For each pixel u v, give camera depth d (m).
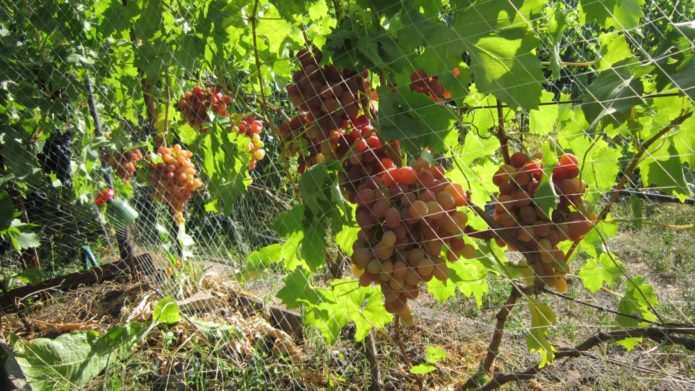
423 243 0.76
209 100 1.42
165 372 1.40
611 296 1.69
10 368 1.22
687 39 0.62
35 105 1.56
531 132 0.94
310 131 0.93
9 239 1.95
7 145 1.54
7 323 1.72
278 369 1.41
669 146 0.83
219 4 1.04
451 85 0.74
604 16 0.78
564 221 0.79
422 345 1.44
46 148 1.87
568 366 1.35
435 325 1.54
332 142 0.89
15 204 1.83
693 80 0.62
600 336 0.92
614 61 0.77
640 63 0.68
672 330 0.84
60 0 1.54
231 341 1.47
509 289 1.68
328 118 0.88
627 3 0.77
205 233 2.07
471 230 0.87
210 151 1.32
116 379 1.34
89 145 1.59
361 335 1.13
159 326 1.54
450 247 0.78
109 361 1.40
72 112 1.68
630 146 0.90
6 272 2.09
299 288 1.08
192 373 1.38
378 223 0.78
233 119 1.43
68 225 2.03
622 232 2.24
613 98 0.69
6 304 1.82
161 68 1.15
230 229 1.99
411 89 0.80
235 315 1.63
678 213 2.24
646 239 2.13
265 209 1.89
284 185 1.80
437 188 0.74
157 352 1.48
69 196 1.82
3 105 1.62
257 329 1.54
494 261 0.93
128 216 1.72
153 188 1.63
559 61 0.88
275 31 1.14
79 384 1.34
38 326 1.70
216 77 1.42
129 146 1.62
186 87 1.72
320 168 0.84
